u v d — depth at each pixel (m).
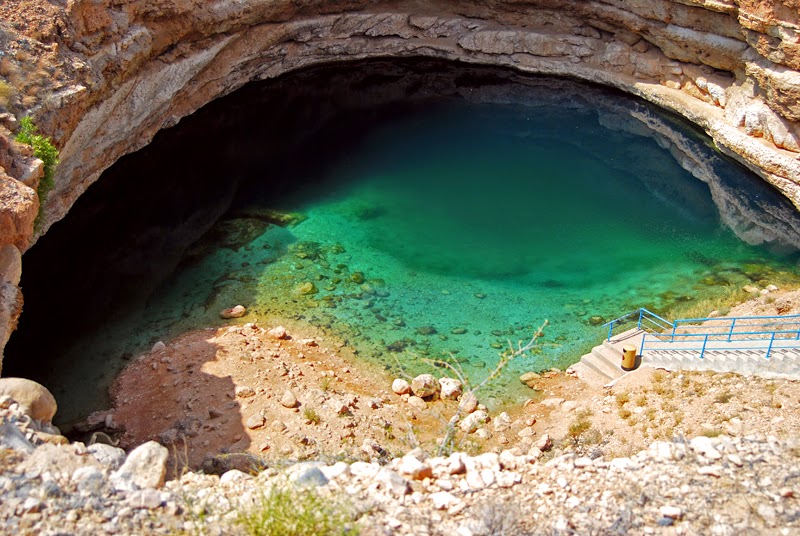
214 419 16.48
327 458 14.52
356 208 27.42
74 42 22.45
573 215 27.41
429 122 34.94
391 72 39.72
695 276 23.39
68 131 21.80
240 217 26.45
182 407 16.97
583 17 37.03
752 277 23.08
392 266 23.91
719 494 10.80
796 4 24.94
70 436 16.34
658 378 17.47
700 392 16.44
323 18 37.66
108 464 10.96
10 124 19.08
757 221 26.55
